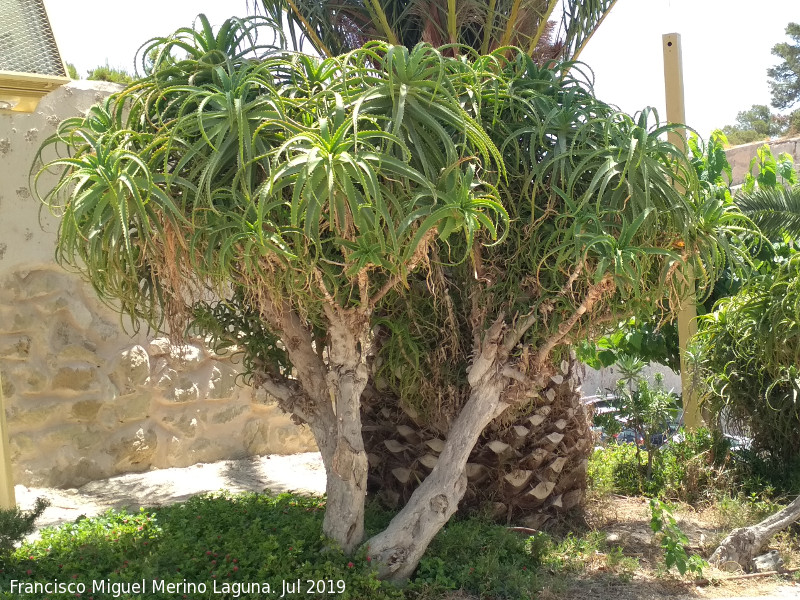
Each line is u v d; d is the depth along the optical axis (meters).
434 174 3.09
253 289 3.21
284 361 4.11
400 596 3.39
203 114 2.92
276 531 3.97
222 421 6.74
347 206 2.98
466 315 4.16
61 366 5.73
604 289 3.44
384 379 4.80
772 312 5.03
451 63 3.31
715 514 5.18
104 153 3.01
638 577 4.06
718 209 3.58
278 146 3.06
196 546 3.78
